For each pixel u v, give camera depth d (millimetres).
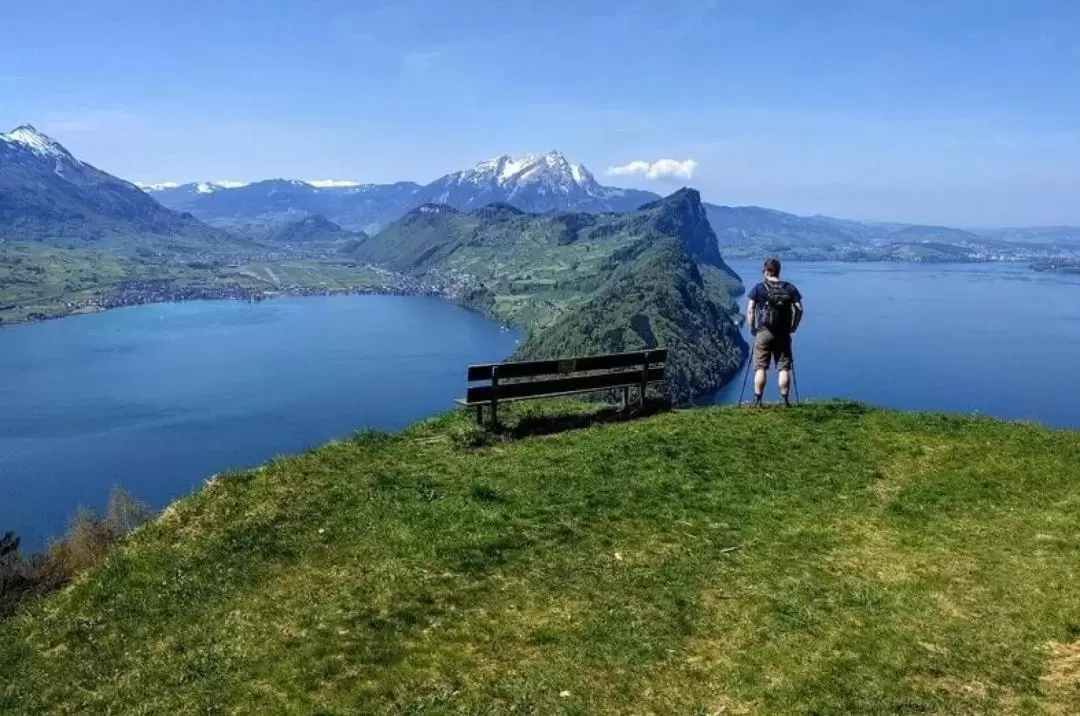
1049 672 9914
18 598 14062
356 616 11469
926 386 153625
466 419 20391
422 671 10117
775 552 13438
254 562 13578
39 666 11250
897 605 11555
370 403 152125
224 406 150000
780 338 20875
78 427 134750
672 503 15344
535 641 10781
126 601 12656
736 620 11281
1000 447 18078
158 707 9875
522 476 16734
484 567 12938
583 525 14430
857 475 16828
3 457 117250
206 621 11906
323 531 14500
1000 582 12219
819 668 9992
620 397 22953
